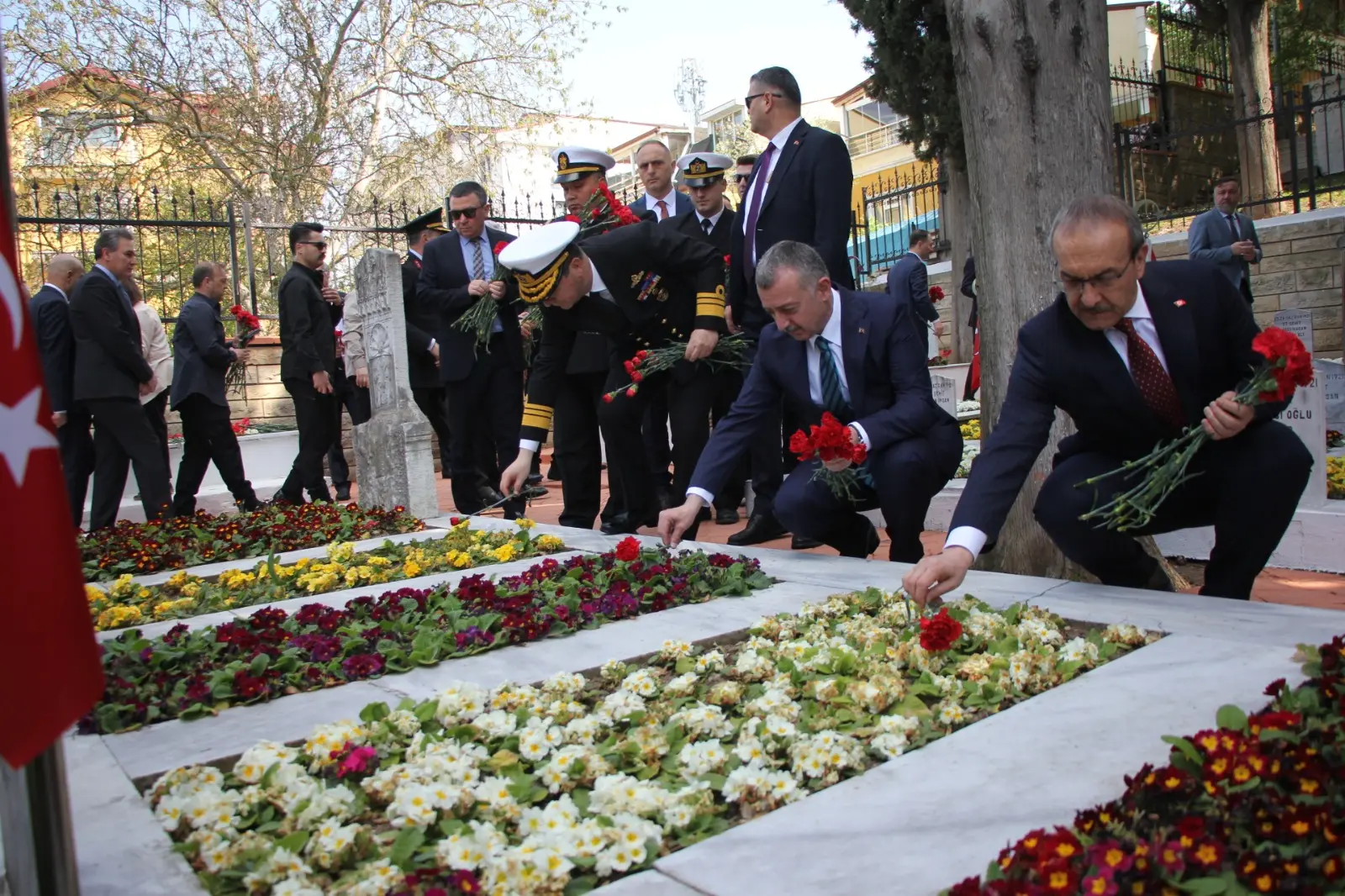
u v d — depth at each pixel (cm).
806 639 307
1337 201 1692
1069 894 139
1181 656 262
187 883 177
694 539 567
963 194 1370
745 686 274
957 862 168
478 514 768
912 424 414
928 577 288
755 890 164
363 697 286
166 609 430
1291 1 2236
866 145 3556
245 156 2114
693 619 349
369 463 793
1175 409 322
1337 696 206
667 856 179
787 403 455
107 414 764
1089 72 447
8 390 131
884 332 422
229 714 279
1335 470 584
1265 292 1297
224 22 2097
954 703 243
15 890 139
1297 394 514
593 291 507
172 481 1055
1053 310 328
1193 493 344
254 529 671
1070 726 223
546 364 536
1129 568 367
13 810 137
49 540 134
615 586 391
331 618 371
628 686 273
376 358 794
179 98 2080
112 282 764
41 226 1140
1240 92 1709
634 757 227
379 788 208
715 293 516
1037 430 321
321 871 183
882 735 223
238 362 877
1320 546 496
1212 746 183
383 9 2177
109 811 212
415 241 937
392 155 2269
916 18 1229
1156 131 1800
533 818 193
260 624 361
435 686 291
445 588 409
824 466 419
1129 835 162
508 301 700
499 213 1274
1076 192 448
